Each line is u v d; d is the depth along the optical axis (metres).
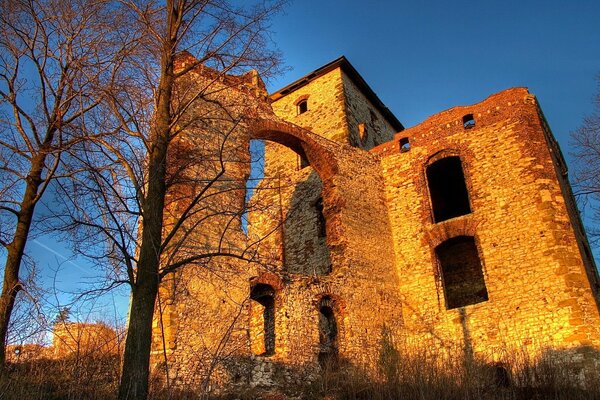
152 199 9.24
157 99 10.28
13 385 9.46
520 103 20.38
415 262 20.17
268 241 24.27
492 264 18.44
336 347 16.64
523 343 16.75
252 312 15.88
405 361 13.67
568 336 16.09
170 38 10.55
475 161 20.44
